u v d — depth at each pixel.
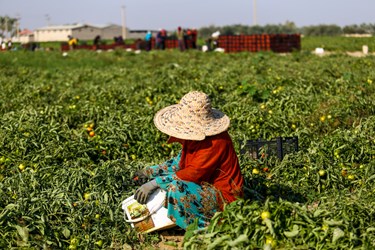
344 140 8.08
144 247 5.91
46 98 12.85
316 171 7.31
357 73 14.84
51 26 112.88
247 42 35.31
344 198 6.14
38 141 8.46
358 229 5.40
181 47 36.94
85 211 6.21
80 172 6.95
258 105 11.02
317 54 26.52
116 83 15.16
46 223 5.88
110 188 6.70
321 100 11.26
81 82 17.17
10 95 13.52
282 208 5.28
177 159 6.33
